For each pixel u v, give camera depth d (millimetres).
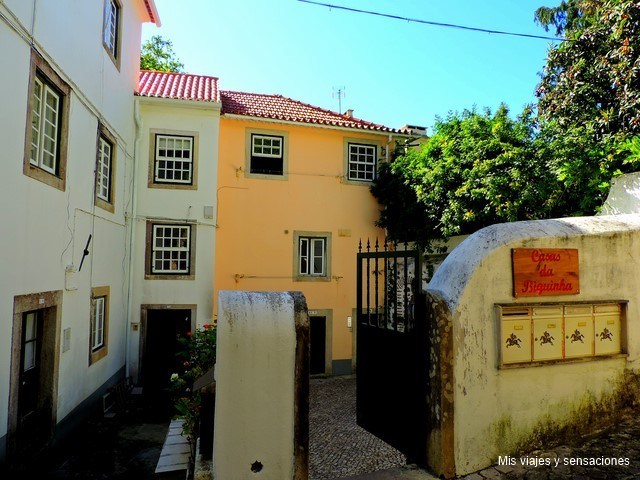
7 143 4879
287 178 11984
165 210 10445
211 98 10898
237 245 11523
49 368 6141
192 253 10547
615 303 3988
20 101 5125
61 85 6289
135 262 10227
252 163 11867
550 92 8062
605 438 3785
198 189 10625
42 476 5824
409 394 3701
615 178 5738
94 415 7969
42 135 5867
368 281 4359
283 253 11836
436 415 3387
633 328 4062
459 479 3293
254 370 2916
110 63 8516
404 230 11422
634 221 4238
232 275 11438
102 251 8258
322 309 12047
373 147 12812
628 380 4031
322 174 12266
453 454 3334
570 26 13312
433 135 10383
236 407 2871
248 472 2850
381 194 12234
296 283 11898
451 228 9297
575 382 3818
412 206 10875
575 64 7500
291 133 12102
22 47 5160
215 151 10781
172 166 10656
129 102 9930
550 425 3699
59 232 6293
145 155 10422
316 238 12242
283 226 11875
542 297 3703
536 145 8102
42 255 5758
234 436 2854
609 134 6875
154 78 12391
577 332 3832
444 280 3701
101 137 8258
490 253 3586
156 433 7578
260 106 12773
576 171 7035
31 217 5445
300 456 2939
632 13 6426
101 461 6340
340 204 12352
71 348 6820
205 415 3367
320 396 9852
